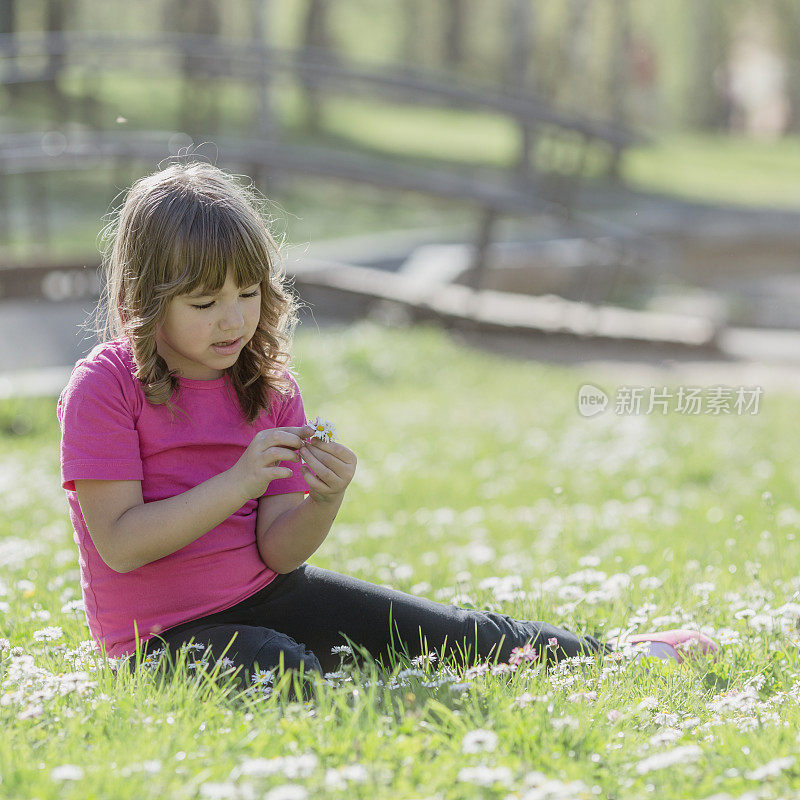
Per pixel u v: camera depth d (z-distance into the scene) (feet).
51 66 72.23
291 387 13.64
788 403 48.08
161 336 12.47
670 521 26.63
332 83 76.59
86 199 94.63
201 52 67.62
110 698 11.06
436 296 65.82
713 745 10.44
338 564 20.72
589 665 12.81
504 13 193.47
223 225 11.71
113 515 11.89
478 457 38.45
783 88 215.72
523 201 67.56
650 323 64.18
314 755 9.76
